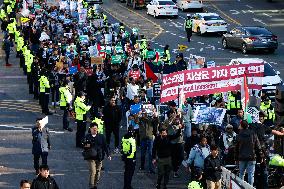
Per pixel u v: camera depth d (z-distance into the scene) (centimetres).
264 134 2536
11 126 3503
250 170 2362
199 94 2852
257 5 7738
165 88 2809
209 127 2656
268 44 5341
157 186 2539
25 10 6084
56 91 3875
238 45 5459
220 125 2695
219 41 5978
